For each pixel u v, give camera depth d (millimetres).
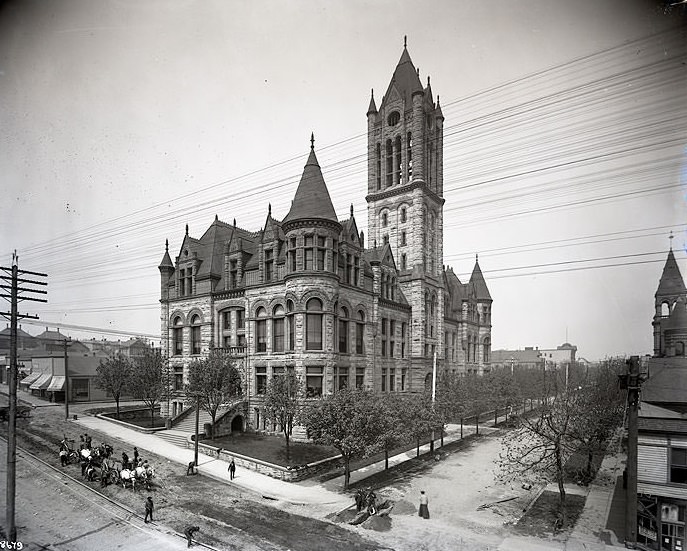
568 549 19188
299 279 39688
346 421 26672
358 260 45562
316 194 40906
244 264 46125
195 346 49000
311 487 27500
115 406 61312
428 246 58531
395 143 60281
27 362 85000
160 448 35812
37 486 27453
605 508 24719
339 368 41219
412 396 41875
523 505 25219
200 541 19844
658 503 19172
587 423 29938
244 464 31297
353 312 43969
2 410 49188
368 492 24234
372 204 61125
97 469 29422
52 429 42688
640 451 19750
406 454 37781
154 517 22578
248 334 43750
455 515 23484
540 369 87312
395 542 19859
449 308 67250
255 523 21828
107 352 106500
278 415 31672
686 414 19422
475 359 74625
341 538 20188
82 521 22297
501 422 57219
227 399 40281
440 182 62500
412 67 60312
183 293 50719
